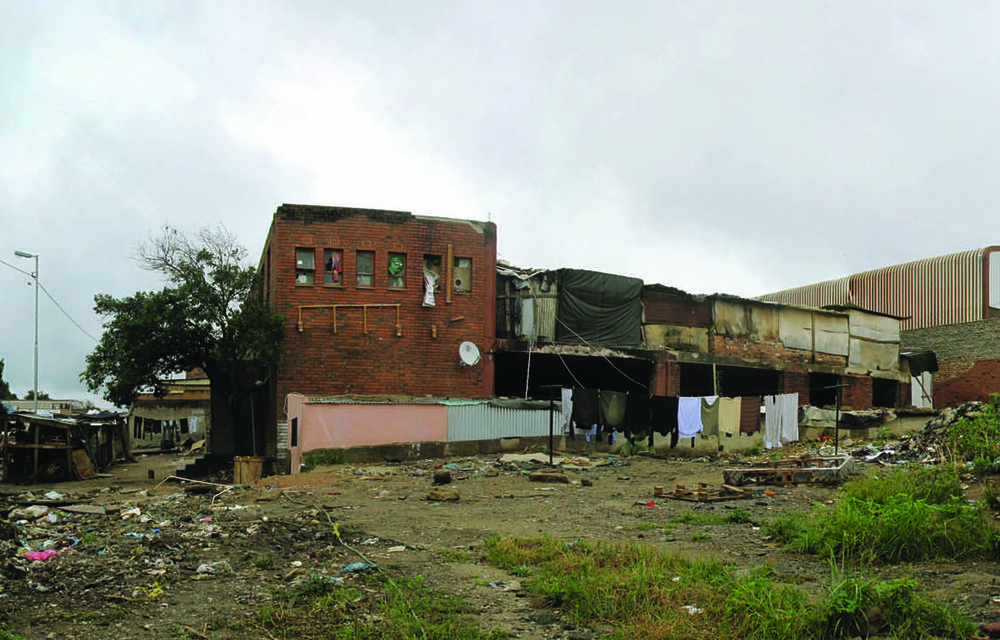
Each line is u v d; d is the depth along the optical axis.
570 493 17.22
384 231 26.75
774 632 6.50
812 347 35.72
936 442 21.27
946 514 9.85
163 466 35.09
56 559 9.69
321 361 25.83
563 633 6.86
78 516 14.20
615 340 30.11
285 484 19.17
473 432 24.89
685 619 6.89
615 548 10.02
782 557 9.76
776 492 16.47
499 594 8.15
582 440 26.20
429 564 9.65
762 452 27.66
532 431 25.81
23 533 11.66
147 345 25.34
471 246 27.73
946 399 40.56
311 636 6.80
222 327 26.47
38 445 26.36
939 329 41.34
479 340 27.58
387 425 23.69
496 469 21.47
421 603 7.59
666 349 30.84
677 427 26.09
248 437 30.70
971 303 41.03
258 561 9.55
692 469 22.52
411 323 26.80
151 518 13.37
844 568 8.95
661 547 10.52
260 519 13.12
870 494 13.08
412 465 22.28
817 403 36.34
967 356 39.81
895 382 39.28
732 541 10.98
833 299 49.00
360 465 22.33
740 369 33.94
